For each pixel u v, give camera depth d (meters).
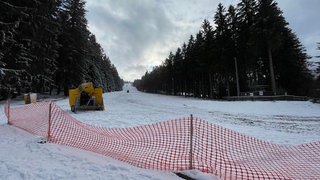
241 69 36.72
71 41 35.16
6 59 20.41
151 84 134.00
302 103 22.38
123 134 7.33
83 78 36.41
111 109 18.08
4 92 22.58
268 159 5.22
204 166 4.61
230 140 6.78
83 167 4.44
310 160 5.14
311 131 9.66
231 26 36.16
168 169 4.55
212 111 17.81
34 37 22.86
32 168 4.33
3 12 18.89
